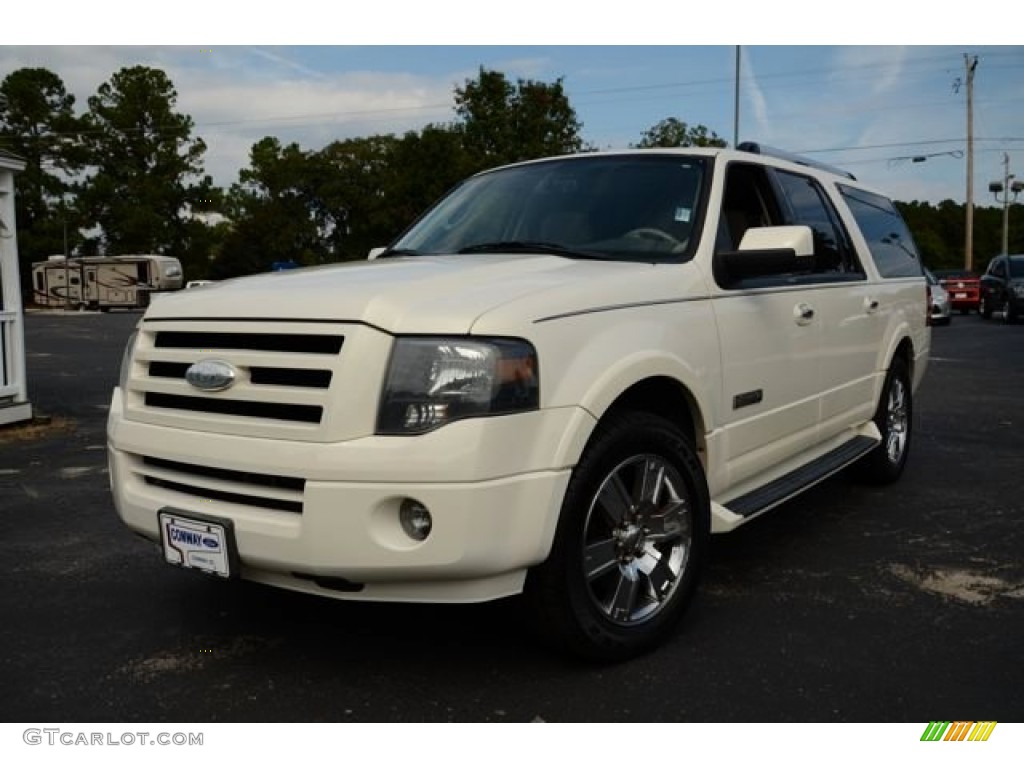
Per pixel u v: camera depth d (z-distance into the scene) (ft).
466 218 14.08
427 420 8.62
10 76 193.36
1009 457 22.18
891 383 18.42
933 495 18.37
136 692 9.67
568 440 9.18
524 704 9.34
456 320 8.82
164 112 203.51
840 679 9.93
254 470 9.03
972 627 11.42
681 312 11.13
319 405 8.80
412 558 8.56
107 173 201.05
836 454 16.03
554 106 142.10
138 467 10.35
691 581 10.92
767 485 13.67
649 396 11.30
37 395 36.19
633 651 10.27
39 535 15.74
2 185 28.37
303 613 11.87
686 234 12.23
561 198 13.46
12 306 28.73
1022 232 279.49
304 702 9.42
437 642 10.87
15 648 10.84
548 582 9.39
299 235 215.92
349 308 9.00
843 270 16.47
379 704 9.36
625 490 10.19
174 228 206.18
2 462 22.52
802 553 14.55
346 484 8.57
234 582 13.16
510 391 8.79
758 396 12.84
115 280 136.56
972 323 79.92
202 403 9.73
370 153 214.69
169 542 9.80
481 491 8.55
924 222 287.69
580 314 9.70
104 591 12.84
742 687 9.72
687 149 13.82
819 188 16.52
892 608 12.08
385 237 211.82
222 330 9.62
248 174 233.14
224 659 10.48
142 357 10.40
